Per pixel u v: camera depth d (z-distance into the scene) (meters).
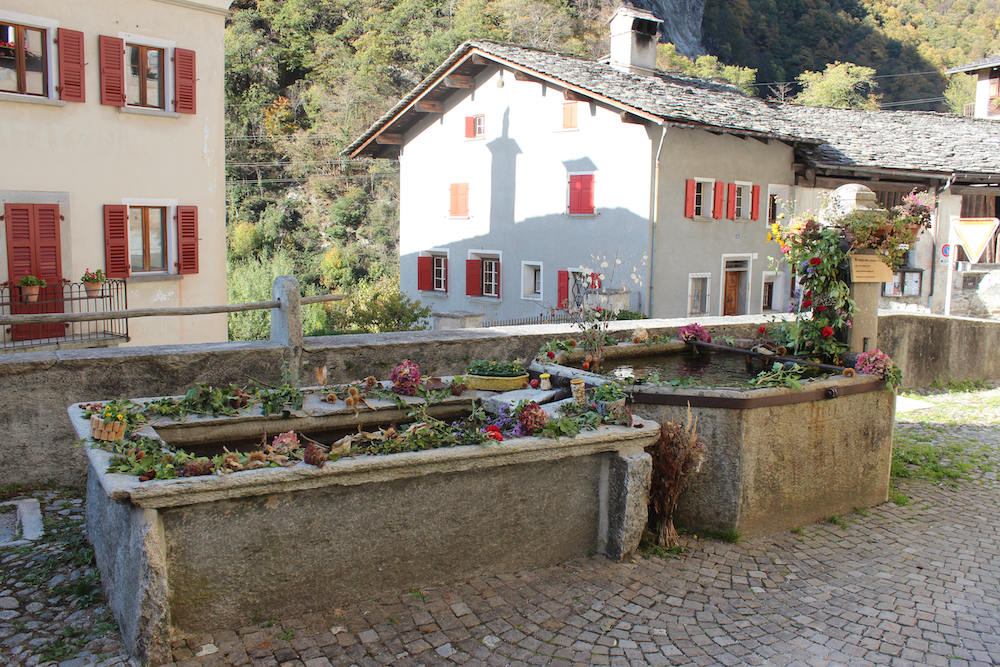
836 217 6.52
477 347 7.00
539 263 19.88
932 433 8.55
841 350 6.38
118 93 11.79
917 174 19.80
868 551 5.21
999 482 6.88
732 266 19.77
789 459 5.45
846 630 4.09
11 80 10.91
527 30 46.44
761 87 60.56
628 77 20.11
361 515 3.92
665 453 4.93
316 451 3.71
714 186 18.62
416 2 47.88
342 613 3.86
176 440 4.37
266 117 45.03
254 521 3.63
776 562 4.92
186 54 12.50
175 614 3.48
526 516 4.46
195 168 12.93
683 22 62.06
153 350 5.70
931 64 64.88
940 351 11.63
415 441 4.07
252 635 3.61
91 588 3.96
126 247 12.12
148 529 3.30
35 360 5.19
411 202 23.56
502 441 4.25
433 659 3.57
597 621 4.01
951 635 4.08
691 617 4.12
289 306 6.09
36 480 5.28
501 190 20.70
